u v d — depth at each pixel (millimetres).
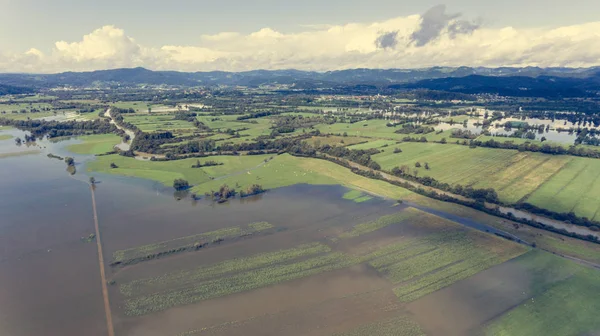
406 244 152375
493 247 148625
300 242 154875
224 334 103250
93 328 105750
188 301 117312
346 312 112312
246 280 128125
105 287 124375
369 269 134750
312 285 125438
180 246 150875
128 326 106562
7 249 149375
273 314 111375
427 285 125188
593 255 140750
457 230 163750
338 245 152375
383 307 114625
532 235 157500
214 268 135250
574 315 110375
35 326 106438
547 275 129625
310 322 108000
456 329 105438
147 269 134875
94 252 146875
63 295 120375
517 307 114062
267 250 148250
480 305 115312
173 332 104188
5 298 118875
